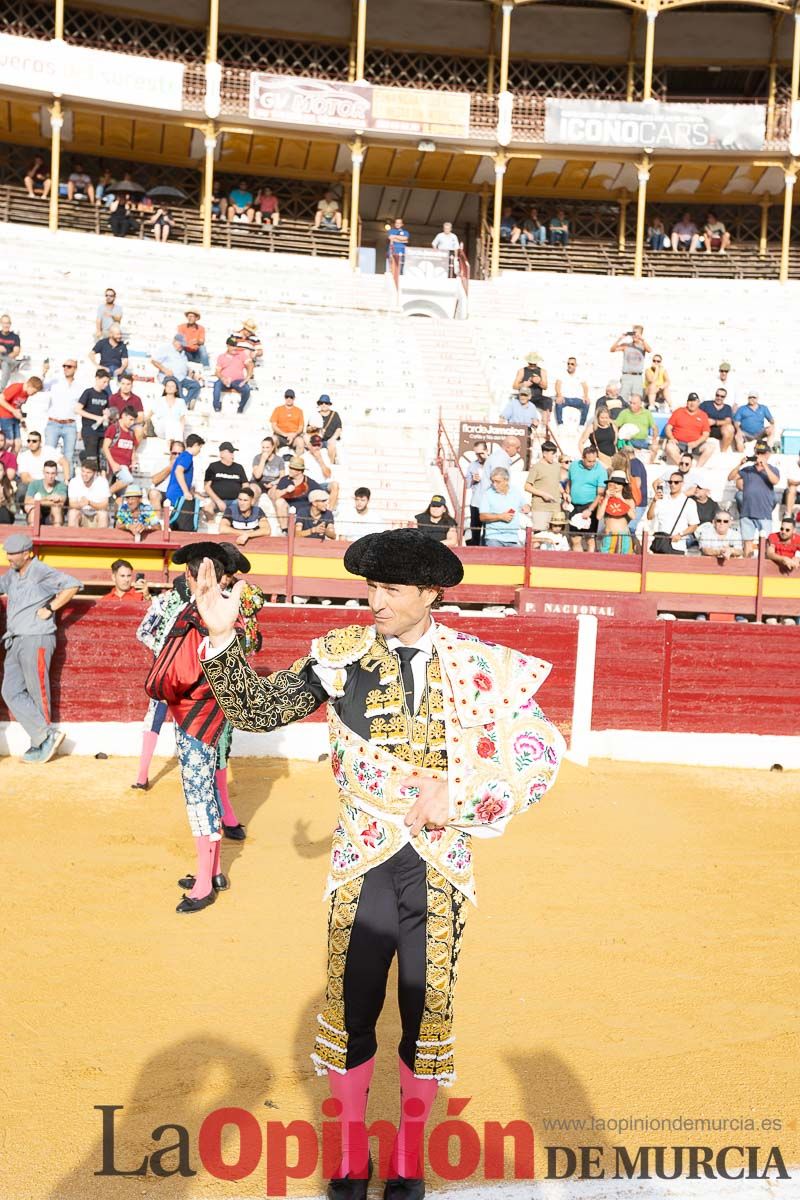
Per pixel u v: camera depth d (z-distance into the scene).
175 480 13.10
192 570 5.65
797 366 24.11
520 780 3.02
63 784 8.27
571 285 27.22
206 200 26.36
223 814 7.00
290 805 7.98
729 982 5.06
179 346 19.23
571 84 31.44
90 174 29.61
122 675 9.60
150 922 5.54
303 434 16.05
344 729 3.10
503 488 13.57
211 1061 4.06
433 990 3.09
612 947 5.46
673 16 30.84
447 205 31.53
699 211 31.55
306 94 26.47
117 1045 4.18
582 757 10.05
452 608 13.08
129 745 9.40
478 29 30.89
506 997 4.78
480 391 21.42
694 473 18.12
